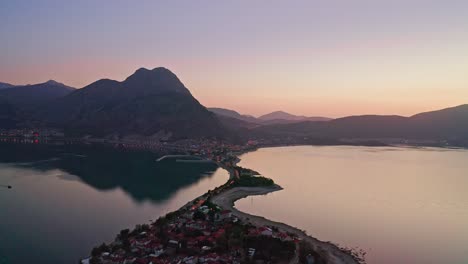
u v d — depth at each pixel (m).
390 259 135.00
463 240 154.50
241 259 128.12
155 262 120.31
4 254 131.25
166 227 156.62
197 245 137.75
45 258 128.75
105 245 135.88
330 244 147.25
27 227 160.38
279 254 133.38
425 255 138.88
